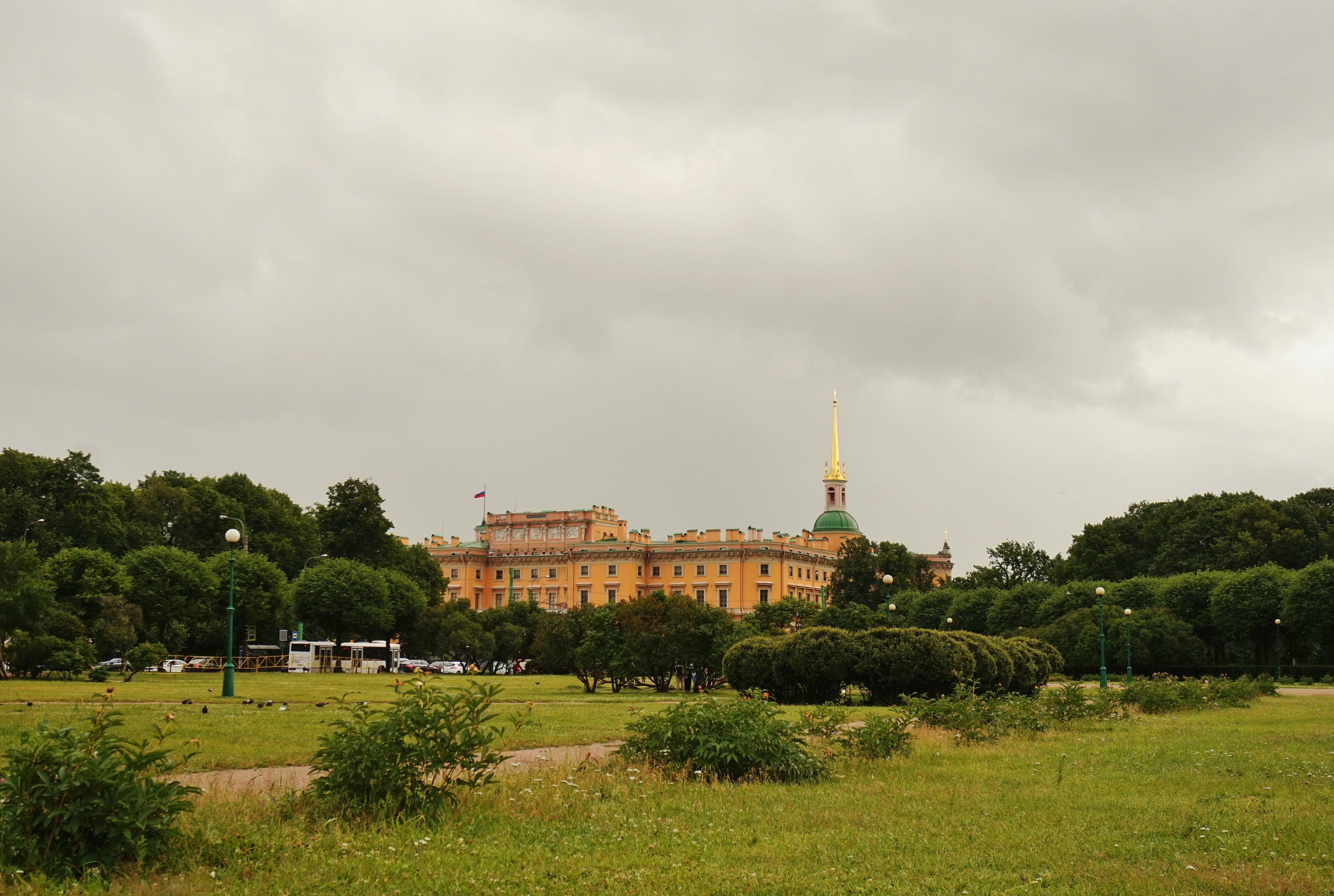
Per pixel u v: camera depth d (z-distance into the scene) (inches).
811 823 536.7
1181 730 1135.6
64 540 3794.3
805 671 1619.1
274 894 381.7
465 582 6304.1
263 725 1004.6
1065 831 521.3
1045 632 3538.4
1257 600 3422.7
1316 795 631.2
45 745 403.9
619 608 2161.7
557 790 578.2
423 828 484.1
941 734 1023.0
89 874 383.2
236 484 4874.5
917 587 5265.8
